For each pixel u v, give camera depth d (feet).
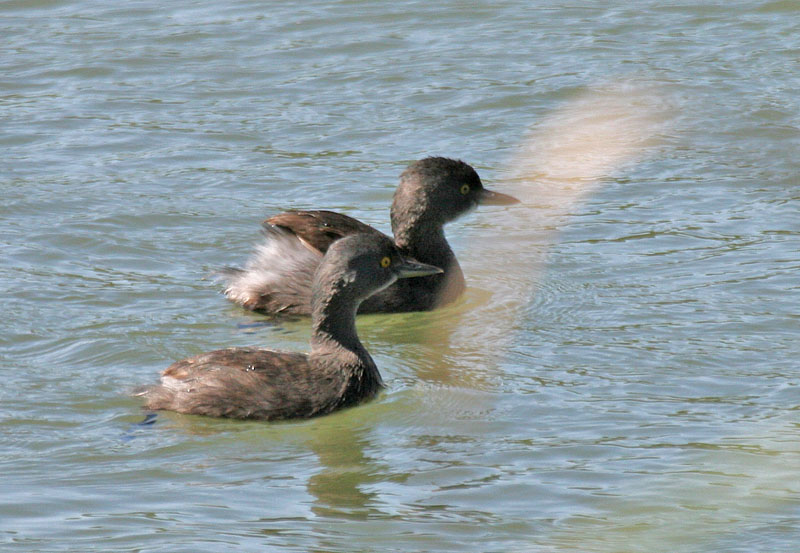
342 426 41.24
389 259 44.91
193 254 56.39
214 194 63.05
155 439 39.83
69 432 40.06
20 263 54.29
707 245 57.21
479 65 80.12
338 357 43.34
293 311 50.90
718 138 70.13
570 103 74.59
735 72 78.18
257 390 41.70
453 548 32.76
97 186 63.52
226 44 84.07
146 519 34.40
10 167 65.72
